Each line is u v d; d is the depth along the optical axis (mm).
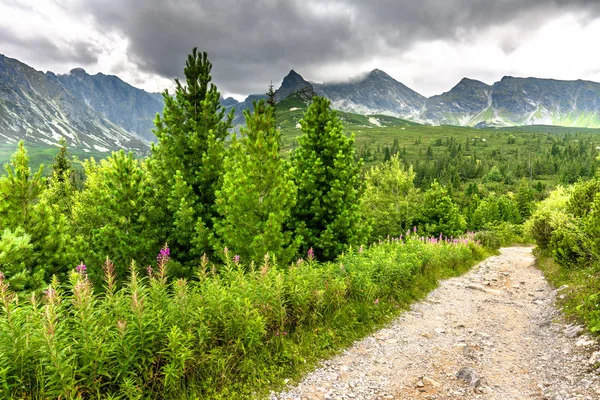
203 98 15453
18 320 4383
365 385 6137
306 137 15594
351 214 14930
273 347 6832
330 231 14086
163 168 14320
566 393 5375
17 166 10242
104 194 12609
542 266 18688
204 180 14219
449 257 18719
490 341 8289
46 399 4066
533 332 8812
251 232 11406
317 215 14531
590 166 140000
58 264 10734
